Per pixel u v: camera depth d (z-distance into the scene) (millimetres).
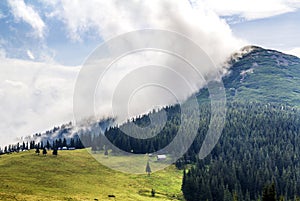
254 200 123875
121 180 131375
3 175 124562
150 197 117250
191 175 126562
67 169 136750
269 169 137250
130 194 116750
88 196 105375
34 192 103500
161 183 134375
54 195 101250
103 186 121312
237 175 130250
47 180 120938
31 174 127938
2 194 94562
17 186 109188
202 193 116938
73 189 112875
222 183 118438
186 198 121000
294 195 115312
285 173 132875
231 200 113000
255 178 127312
